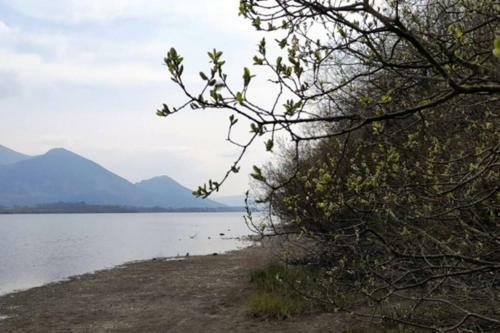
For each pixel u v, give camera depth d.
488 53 3.00
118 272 24.95
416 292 6.29
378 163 4.54
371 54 3.75
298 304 11.43
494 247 4.75
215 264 25.62
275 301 11.70
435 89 3.92
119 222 137.38
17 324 13.52
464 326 5.35
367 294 4.42
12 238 59.94
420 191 4.53
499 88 2.19
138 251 40.88
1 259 34.12
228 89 2.40
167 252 39.12
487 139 4.47
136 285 19.52
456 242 5.10
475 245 4.52
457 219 4.59
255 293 13.97
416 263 4.63
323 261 10.56
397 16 2.23
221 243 49.66
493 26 3.56
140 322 12.69
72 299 17.12
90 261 32.50
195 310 13.50
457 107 4.43
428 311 6.02
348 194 4.74
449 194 3.94
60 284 21.70
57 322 13.42
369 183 4.30
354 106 4.05
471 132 4.70
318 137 2.58
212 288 17.02
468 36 3.98
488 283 4.90
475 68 2.42
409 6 4.49
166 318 12.87
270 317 11.34
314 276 11.40
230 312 12.68
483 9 3.56
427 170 4.51
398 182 4.81
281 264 15.69
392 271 4.95
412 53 3.74
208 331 11.04
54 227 98.44
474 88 2.23
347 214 5.31
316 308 11.08
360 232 4.53
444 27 4.18
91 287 19.86
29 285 22.00
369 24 3.62
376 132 3.89
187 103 2.43
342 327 9.44
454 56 2.46
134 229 89.44
